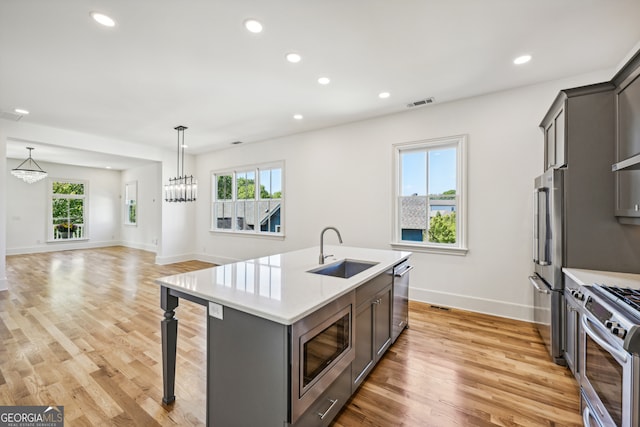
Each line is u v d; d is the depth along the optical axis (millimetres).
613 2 1862
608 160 2156
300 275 2051
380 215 4180
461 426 1698
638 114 1840
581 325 1789
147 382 2111
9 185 7656
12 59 2562
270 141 5504
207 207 6797
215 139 5555
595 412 1552
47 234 8320
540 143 3121
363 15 2008
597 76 2830
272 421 1352
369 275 2051
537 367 2305
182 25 2104
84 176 8984
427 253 3799
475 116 3459
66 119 4250
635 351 1235
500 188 3334
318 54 2520
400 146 3998
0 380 2123
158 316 3375
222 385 1554
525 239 3219
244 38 2275
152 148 6191
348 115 4117
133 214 9227
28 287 4570
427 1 1870
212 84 3105
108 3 1863
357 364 1982
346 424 1715
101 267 6125
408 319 3264
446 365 2342
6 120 4246
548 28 2146
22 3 1846
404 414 1797
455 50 2455
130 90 3240
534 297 3049
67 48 2395
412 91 3295
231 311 1501
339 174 4582
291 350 1297
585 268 2229
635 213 1877
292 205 5191
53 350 2566
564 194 2271
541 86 3096
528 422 1727
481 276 3463
